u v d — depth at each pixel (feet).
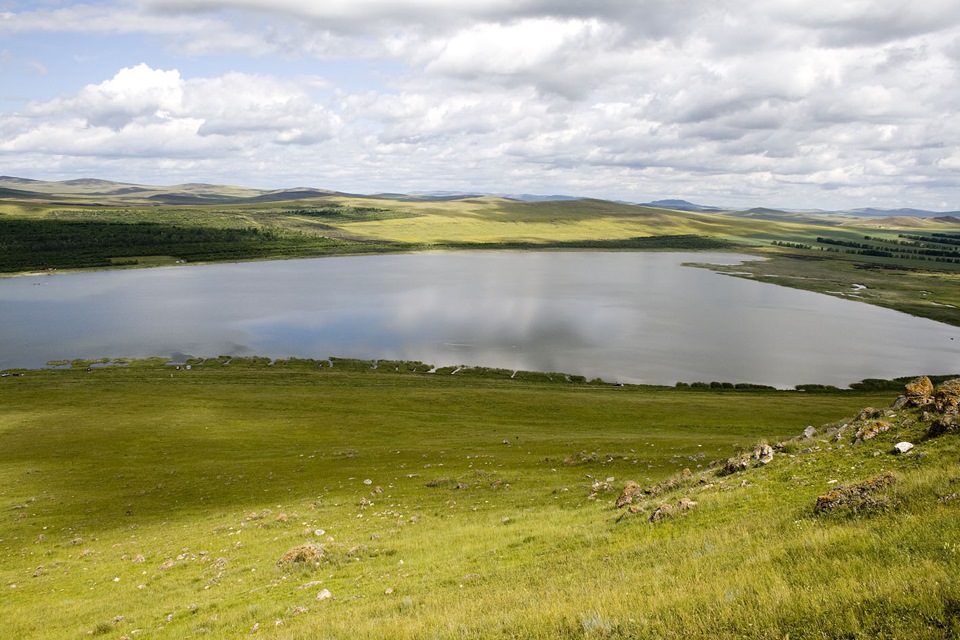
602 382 370.12
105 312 622.54
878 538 44.86
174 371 394.11
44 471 190.49
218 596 75.82
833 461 77.41
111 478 181.68
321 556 87.20
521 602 49.98
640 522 75.20
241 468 187.32
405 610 55.21
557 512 102.94
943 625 30.91
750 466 88.43
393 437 228.43
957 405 77.92
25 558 116.47
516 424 247.50
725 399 299.99
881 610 33.53
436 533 97.14
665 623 37.81
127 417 267.80
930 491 51.98
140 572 96.32
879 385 364.99
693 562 51.08
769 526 57.93
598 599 44.75
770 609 36.11
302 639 50.01
